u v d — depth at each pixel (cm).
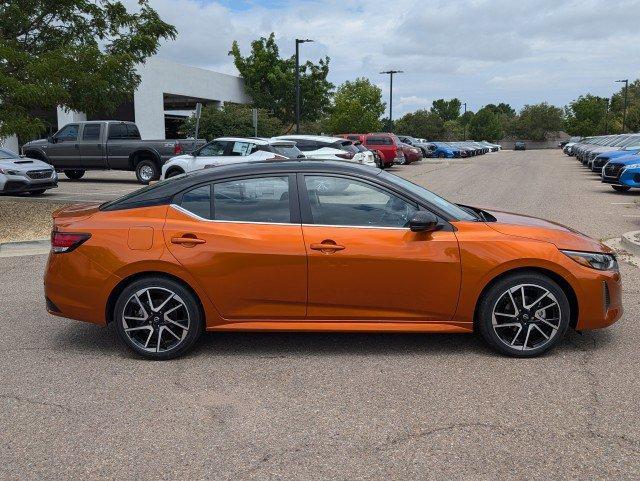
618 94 9031
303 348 529
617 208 1457
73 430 387
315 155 2155
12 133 1075
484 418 397
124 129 2119
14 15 1154
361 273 485
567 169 3134
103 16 1273
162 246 489
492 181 2328
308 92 4369
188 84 3791
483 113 11131
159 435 379
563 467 339
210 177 507
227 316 497
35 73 1058
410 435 376
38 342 552
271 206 499
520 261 483
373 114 5341
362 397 430
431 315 495
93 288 495
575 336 552
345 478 329
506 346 497
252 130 3588
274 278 488
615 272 505
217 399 430
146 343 504
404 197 497
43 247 993
